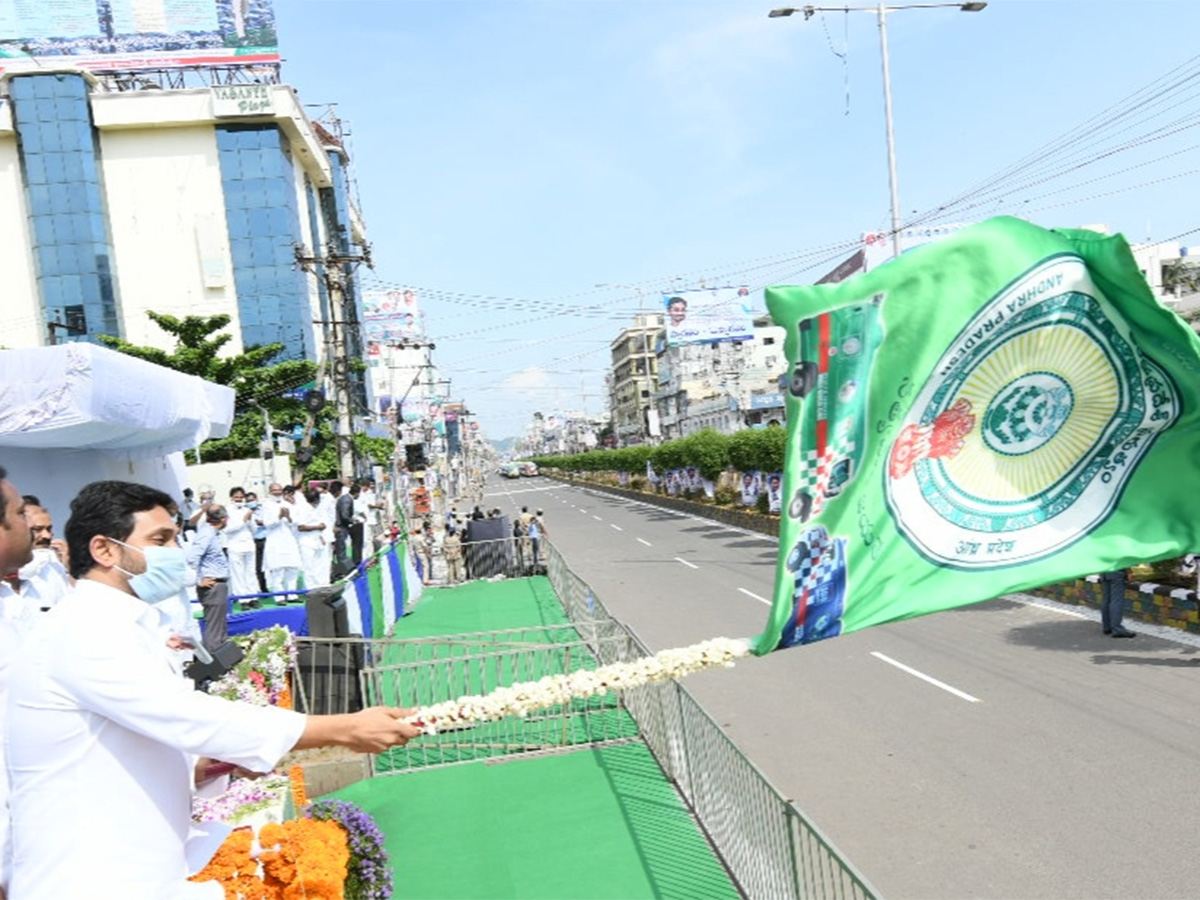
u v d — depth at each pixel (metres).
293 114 39.38
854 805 6.64
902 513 2.42
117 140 38.59
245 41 39.75
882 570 2.41
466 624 15.34
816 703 9.23
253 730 1.89
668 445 39.69
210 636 9.15
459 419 69.25
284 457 29.11
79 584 2.10
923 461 2.45
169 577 2.25
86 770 1.87
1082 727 7.80
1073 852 5.63
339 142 50.59
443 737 8.41
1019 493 2.48
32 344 37.78
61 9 38.53
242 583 12.66
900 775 7.12
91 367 6.66
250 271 39.12
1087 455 2.49
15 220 37.75
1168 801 6.18
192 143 39.06
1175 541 2.42
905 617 2.39
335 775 7.69
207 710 1.87
